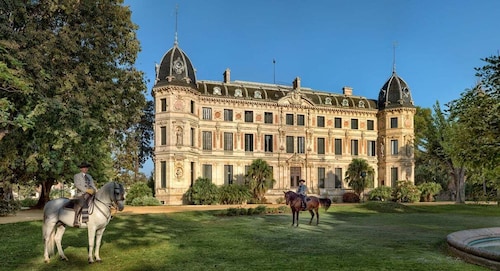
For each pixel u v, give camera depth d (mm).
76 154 22156
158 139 50531
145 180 63000
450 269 10883
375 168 63531
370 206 37969
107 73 21062
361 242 16219
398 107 61438
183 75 51219
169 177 49031
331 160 60750
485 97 14914
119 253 13617
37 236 17750
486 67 14609
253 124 56625
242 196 48219
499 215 33281
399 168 61031
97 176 32469
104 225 12211
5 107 15414
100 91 20281
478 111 14883
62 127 18922
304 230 20625
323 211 34750
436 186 58406
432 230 21094
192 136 52062
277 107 58125
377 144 64312
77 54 20109
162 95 50562
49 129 18938
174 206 42656
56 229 12688
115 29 21906
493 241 15367
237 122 55844
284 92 60250
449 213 35719
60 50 18359
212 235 18469
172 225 23141
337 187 60906
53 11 19047
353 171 55469
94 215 11898
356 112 63094
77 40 19734
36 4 19125
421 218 29516
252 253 13555
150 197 44844
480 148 15180
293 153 58562
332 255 13078
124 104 24297
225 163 54781
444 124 52250
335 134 61562
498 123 14547
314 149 60000
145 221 24672
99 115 21078
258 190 50000
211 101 54688
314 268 11070
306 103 59781
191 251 14023
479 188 20328
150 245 15461
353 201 56406
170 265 11641
